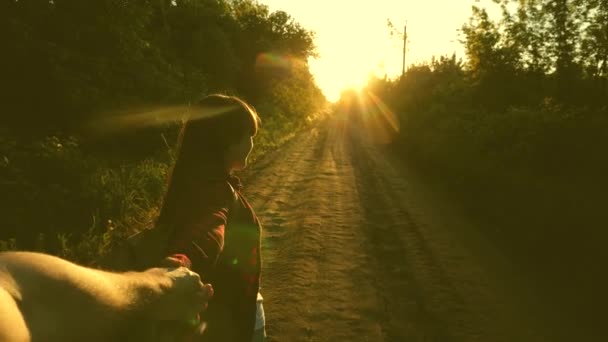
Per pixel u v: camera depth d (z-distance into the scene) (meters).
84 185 8.84
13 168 8.32
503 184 11.27
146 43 15.27
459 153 15.20
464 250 8.15
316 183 14.62
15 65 12.44
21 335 0.44
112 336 0.59
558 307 5.87
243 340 1.60
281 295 5.95
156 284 0.81
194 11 28.94
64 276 0.54
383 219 10.29
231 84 29.81
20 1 12.96
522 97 16.36
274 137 27.08
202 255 1.26
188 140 1.56
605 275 6.66
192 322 0.92
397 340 4.95
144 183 10.23
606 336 5.13
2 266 0.50
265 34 37.28
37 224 7.41
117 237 7.24
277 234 8.80
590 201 8.56
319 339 4.91
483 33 17.59
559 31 13.69
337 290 6.20
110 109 13.81
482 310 5.73
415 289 6.34
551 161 10.54
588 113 11.19
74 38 13.48
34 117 12.73
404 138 26.09
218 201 1.46
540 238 8.40
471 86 18.77
